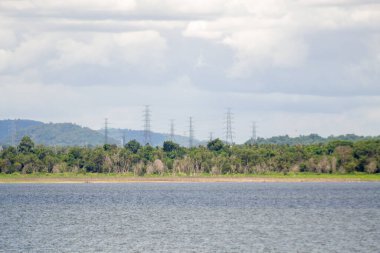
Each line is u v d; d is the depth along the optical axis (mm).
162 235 178750
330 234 180125
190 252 150750
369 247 157500
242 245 160000
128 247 157750
